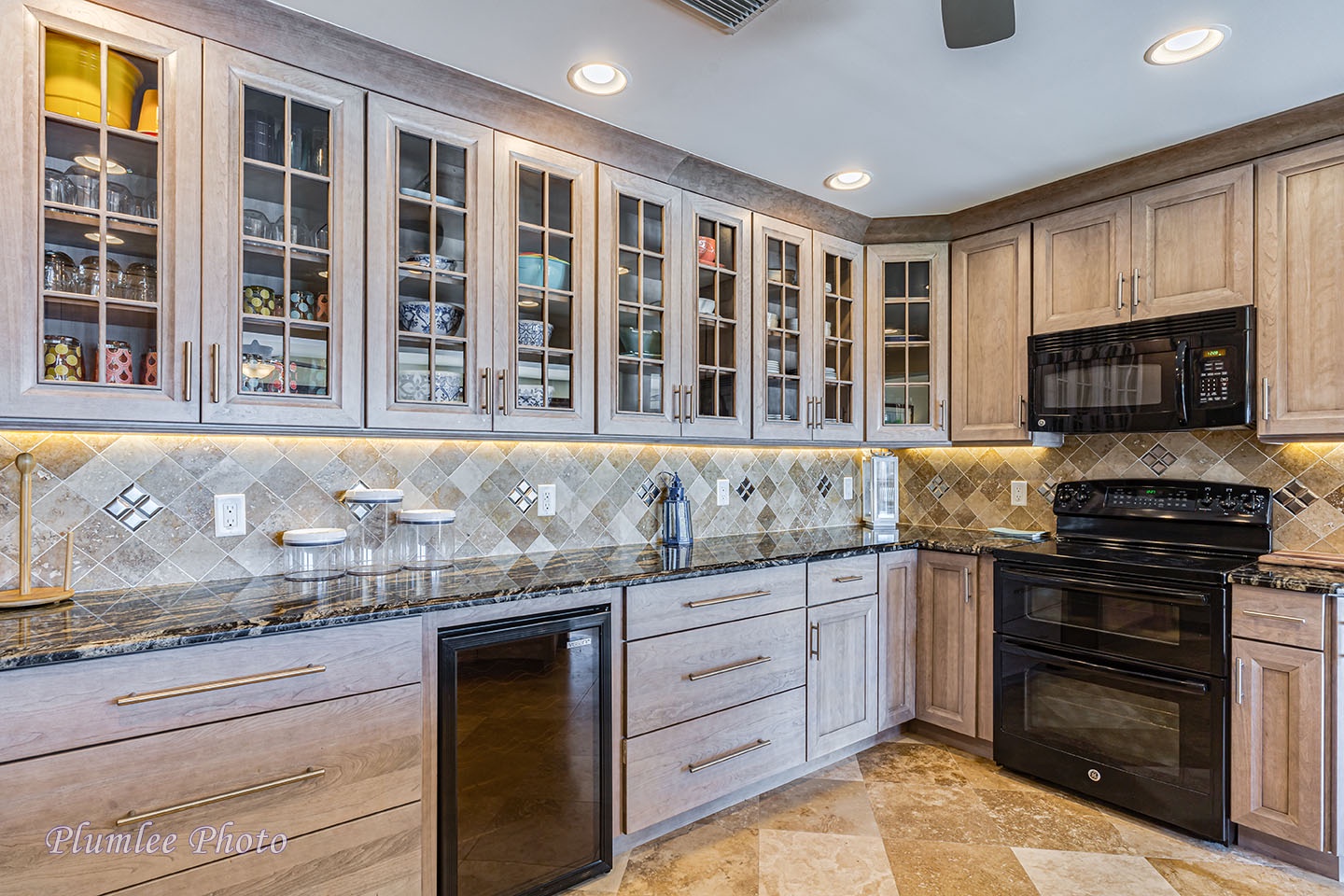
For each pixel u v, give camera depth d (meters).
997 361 3.05
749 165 2.63
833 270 3.17
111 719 1.31
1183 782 2.23
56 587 1.71
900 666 2.98
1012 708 2.69
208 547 1.92
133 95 1.62
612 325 2.39
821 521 3.56
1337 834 1.97
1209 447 2.67
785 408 2.96
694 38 1.82
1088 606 2.47
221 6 1.65
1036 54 1.89
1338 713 1.96
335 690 1.57
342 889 1.58
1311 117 2.20
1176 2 1.66
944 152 2.52
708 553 2.57
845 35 1.80
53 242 1.53
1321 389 2.22
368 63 1.87
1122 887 1.98
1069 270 2.83
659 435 2.52
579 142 2.30
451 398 2.06
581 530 2.65
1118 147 2.48
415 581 1.97
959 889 1.98
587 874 1.98
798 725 2.58
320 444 2.09
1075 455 3.07
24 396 1.46
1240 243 2.38
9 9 1.46
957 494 3.50
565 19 1.73
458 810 1.75
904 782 2.65
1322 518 2.39
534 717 1.88
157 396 1.60
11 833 1.22
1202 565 2.30
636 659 2.10
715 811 2.43
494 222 2.12
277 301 1.79
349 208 1.87
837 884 2.00
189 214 1.64
